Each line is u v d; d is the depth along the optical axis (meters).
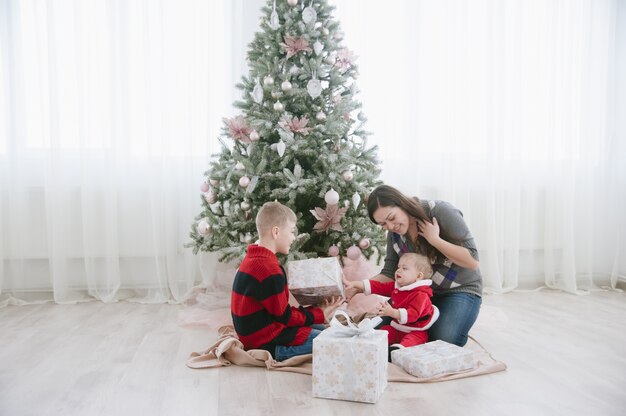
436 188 3.85
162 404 1.91
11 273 3.51
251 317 2.29
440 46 3.78
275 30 3.00
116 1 3.51
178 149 3.60
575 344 2.60
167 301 3.54
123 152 3.59
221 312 3.01
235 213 2.99
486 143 3.82
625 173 3.96
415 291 2.35
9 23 3.43
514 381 2.12
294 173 2.79
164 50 3.54
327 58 2.97
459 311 2.40
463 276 2.46
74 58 3.54
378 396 1.93
